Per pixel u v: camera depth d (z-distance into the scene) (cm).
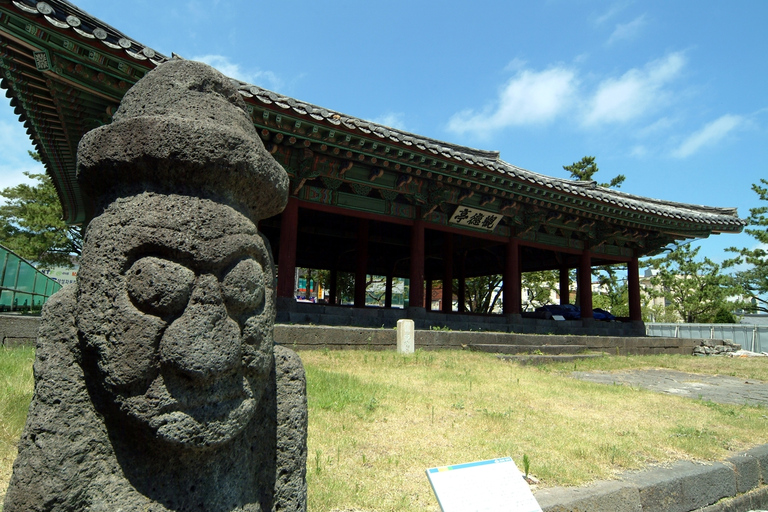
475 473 332
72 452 213
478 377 1045
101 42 920
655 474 544
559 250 2359
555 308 2708
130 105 257
